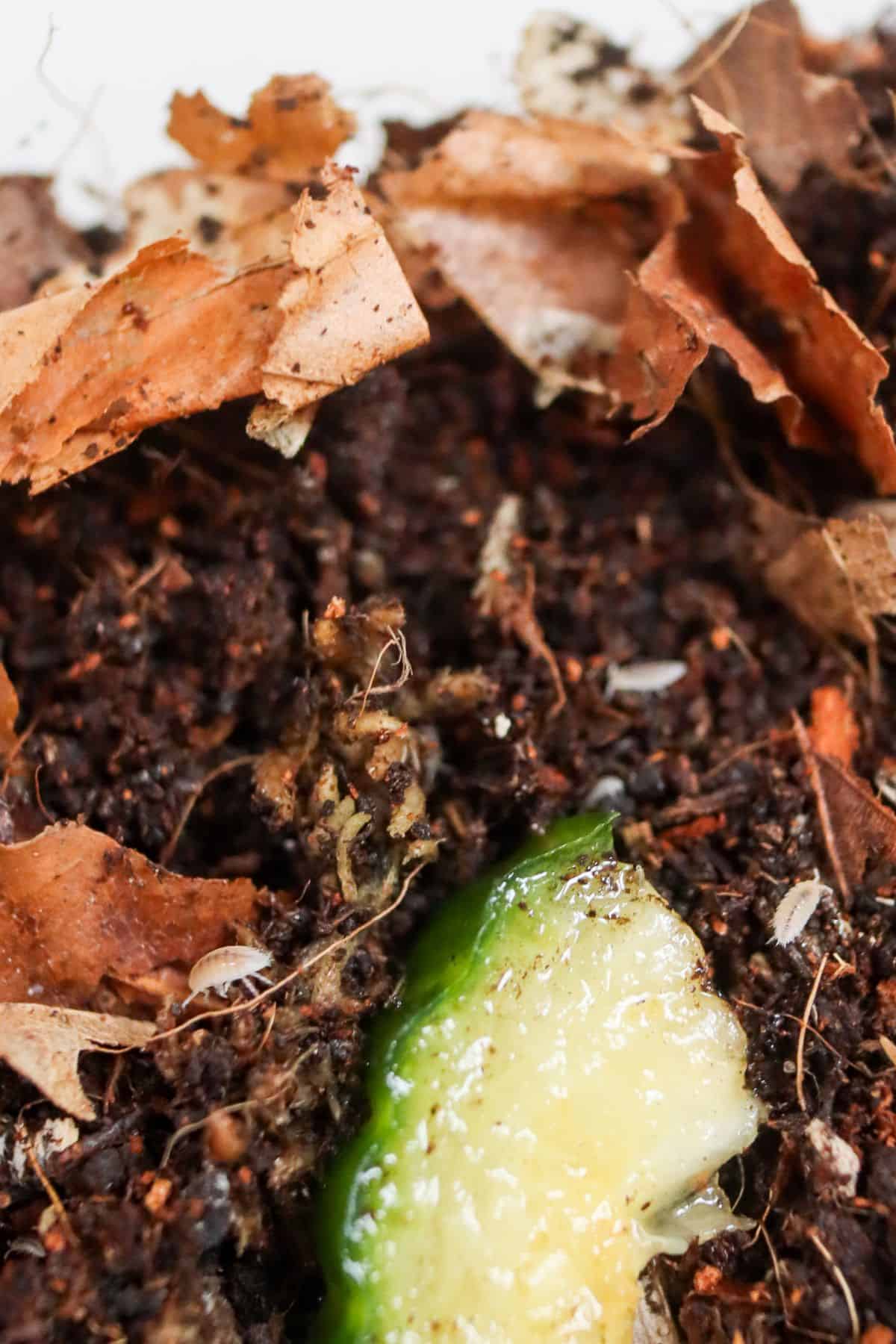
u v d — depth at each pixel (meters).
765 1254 0.17
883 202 0.20
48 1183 0.16
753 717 0.19
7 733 0.18
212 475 0.19
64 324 0.17
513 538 0.20
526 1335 0.16
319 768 0.18
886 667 0.19
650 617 0.20
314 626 0.18
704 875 0.18
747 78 0.20
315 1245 0.17
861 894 0.18
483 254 0.19
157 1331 0.16
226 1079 0.17
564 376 0.19
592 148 0.19
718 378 0.20
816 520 0.19
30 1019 0.17
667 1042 0.17
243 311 0.18
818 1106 0.17
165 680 0.19
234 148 0.20
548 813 0.18
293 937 0.17
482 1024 0.17
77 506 0.19
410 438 0.20
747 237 0.18
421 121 0.20
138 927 0.17
